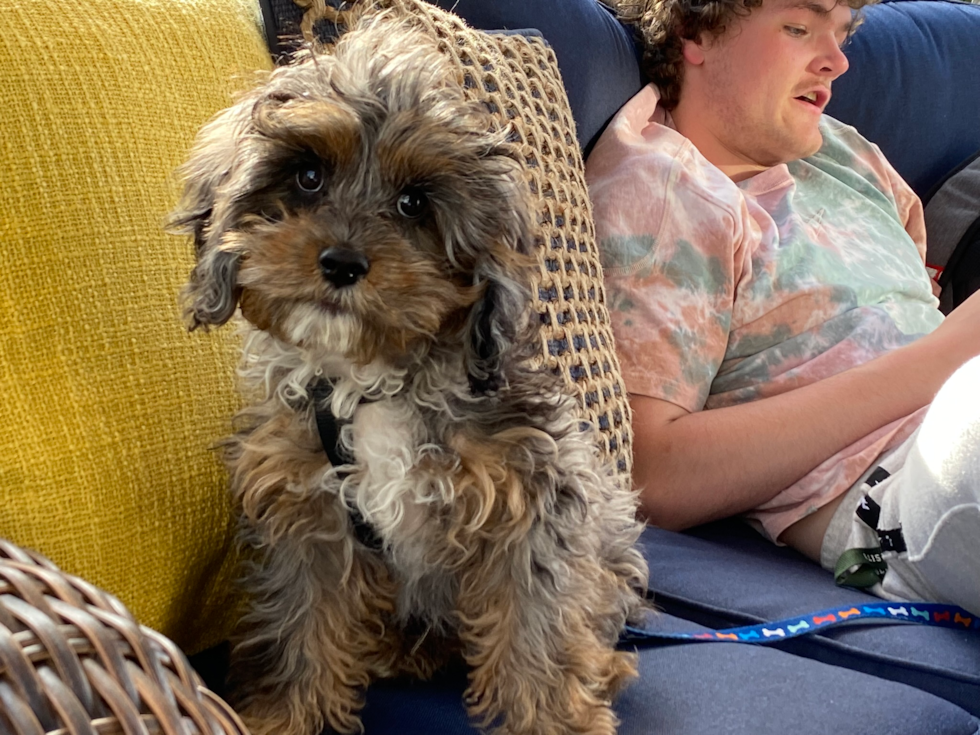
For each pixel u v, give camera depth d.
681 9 2.07
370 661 1.27
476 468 1.08
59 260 1.05
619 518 1.44
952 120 2.87
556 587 1.14
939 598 1.53
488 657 1.17
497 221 1.07
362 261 0.98
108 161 1.12
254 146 1.05
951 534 1.40
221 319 1.07
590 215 1.73
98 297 1.08
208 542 1.18
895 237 2.23
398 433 1.10
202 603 1.24
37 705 0.74
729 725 1.18
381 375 1.09
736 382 1.93
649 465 1.75
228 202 1.06
